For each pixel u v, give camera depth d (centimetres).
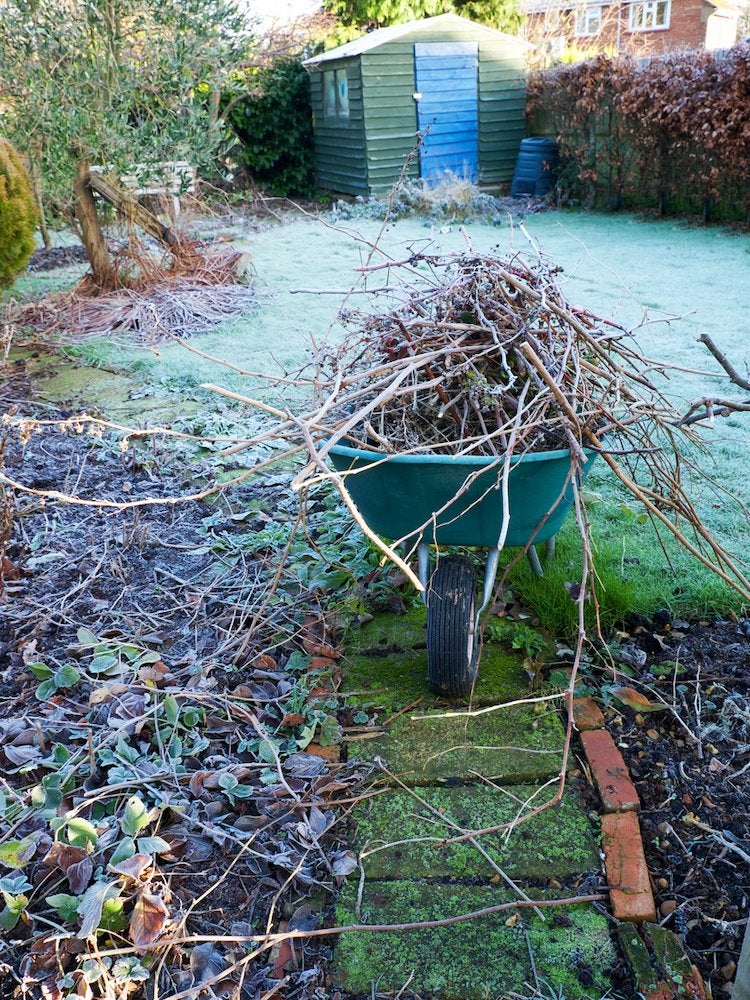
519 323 266
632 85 1094
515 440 230
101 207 778
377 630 300
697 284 722
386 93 1311
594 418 270
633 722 251
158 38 683
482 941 187
